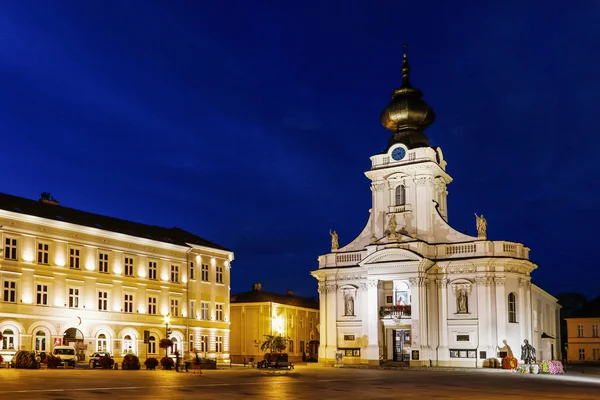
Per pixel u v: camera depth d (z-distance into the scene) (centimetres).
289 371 5184
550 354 7206
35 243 5359
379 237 6838
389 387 3338
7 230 5166
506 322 6244
